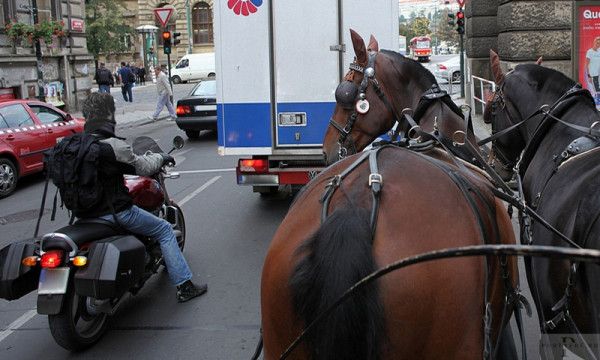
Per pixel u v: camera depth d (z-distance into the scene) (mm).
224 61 7863
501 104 4133
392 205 2150
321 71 7766
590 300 2473
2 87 21625
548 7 13711
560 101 3531
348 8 7613
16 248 4500
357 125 4344
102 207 4766
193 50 55156
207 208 9289
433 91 3820
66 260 4391
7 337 5148
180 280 5504
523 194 3572
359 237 1922
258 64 7820
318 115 7848
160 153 5285
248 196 10008
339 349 1791
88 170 4605
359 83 4344
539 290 3070
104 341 4879
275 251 2238
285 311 2059
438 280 2027
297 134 7910
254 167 8148
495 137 3854
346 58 7691
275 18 7719
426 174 2379
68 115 13180
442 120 3656
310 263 1940
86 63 27344
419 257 1702
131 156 4664
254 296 5684
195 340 4828
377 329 1857
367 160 2539
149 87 44344
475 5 18469
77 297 4621
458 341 2064
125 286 4504
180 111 17078
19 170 11664
